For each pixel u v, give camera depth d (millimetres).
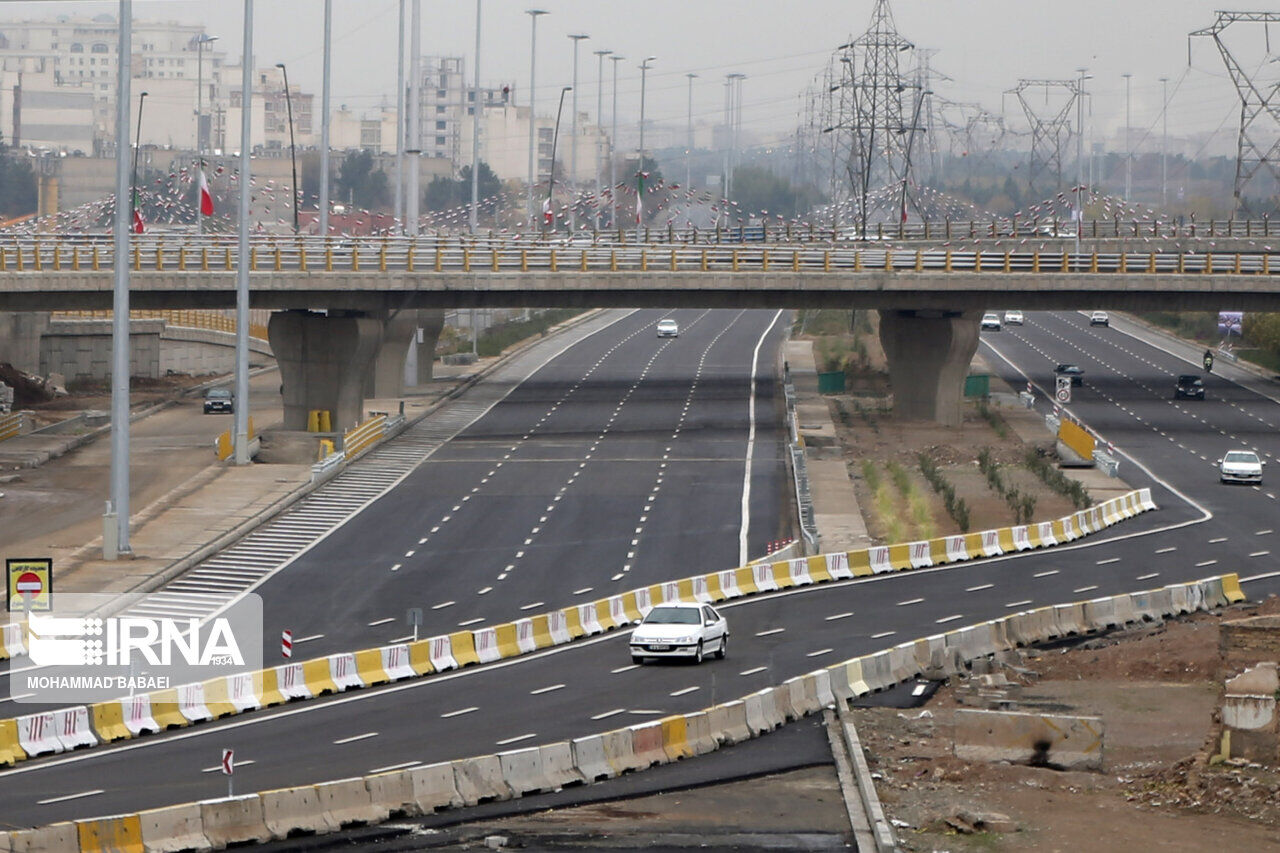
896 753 93000
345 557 159625
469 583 148000
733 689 109562
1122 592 148125
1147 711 104750
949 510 190000
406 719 101125
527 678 114250
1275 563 162625
